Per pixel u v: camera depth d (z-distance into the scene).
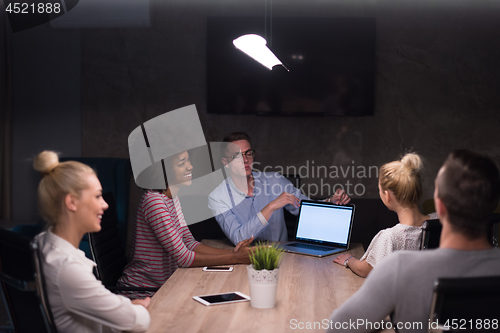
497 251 1.00
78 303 1.18
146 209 2.00
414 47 4.40
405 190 1.67
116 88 4.59
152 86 4.56
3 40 4.44
